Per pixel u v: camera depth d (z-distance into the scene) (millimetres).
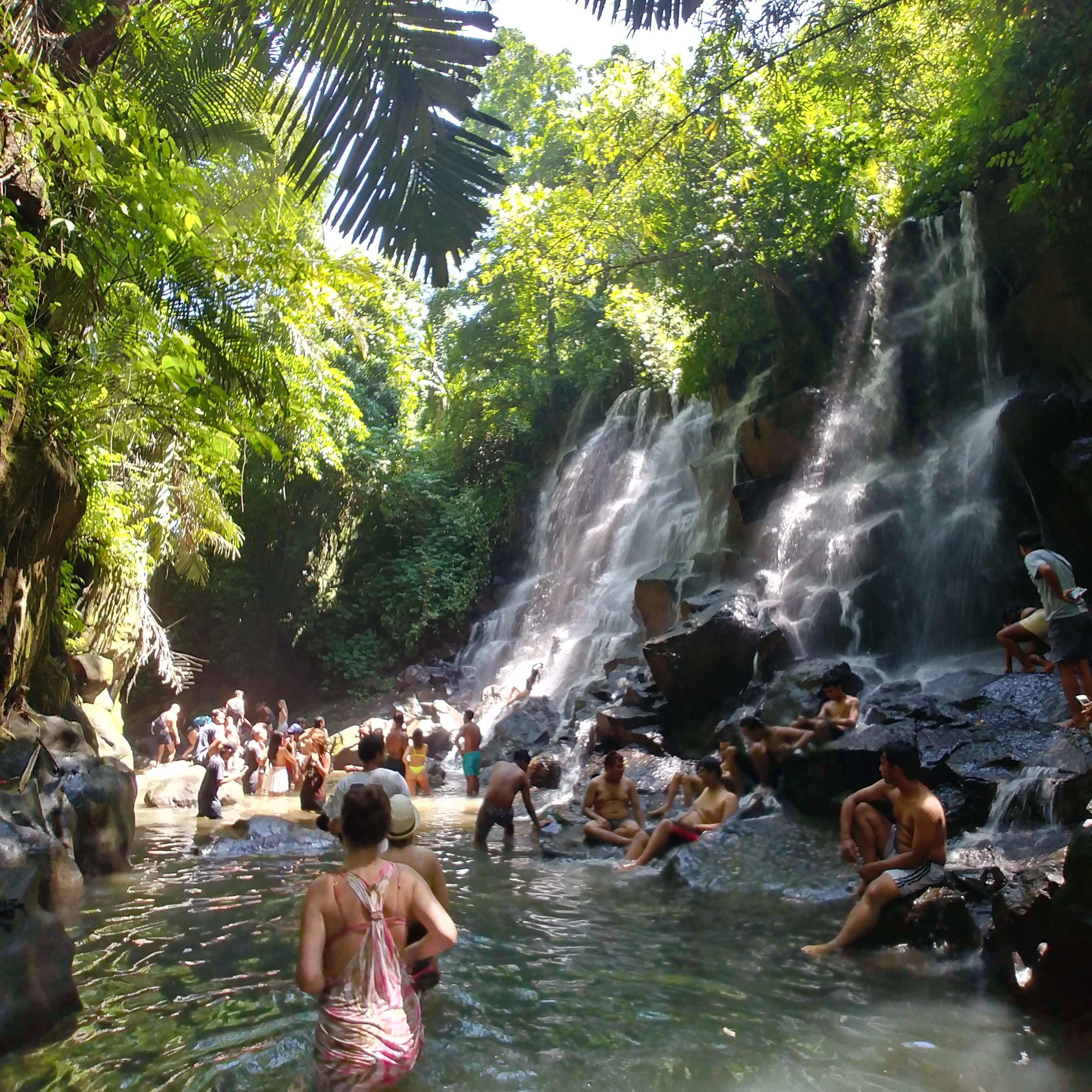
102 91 7207
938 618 15359
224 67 6086
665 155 18547
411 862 5105
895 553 15992
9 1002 4180
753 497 18875
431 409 30328
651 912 7031
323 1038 3689
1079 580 13492
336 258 12781
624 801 10461
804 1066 4078
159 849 10000
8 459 7016
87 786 8227
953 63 16812
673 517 22312
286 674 28000
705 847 8562
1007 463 14531
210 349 9367
